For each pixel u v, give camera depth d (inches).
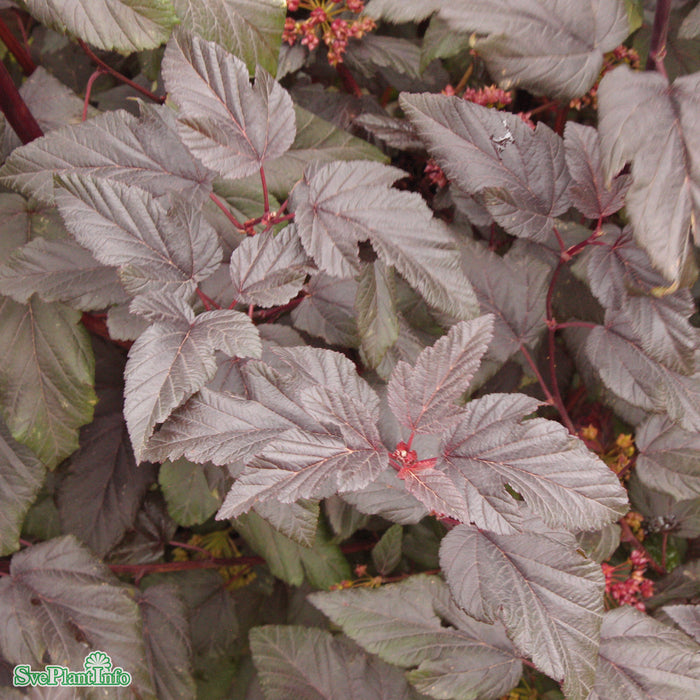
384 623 23.0
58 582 24.6
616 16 21.2
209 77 20.5
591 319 24.2
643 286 21.4
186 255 20.5
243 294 20.6
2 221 23.3
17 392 23.5
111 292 22.1
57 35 30.0
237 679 29.9
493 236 24.6
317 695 24.4
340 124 26.0
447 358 19.5
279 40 22.8
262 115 20.8
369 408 20.0
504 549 19.9
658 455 23.8
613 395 24.0
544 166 22.0
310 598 23.2
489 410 19.6
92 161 21.5
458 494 18.8
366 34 25.4
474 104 22.1
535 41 21.3
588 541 23.1
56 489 27.8
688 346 21.1
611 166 19.4
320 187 20.6
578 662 19.1
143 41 21.2
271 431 19.7
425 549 27.0
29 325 23.5
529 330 23.4
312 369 20.1
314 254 20.3
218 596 30.5
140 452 18.7
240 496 18.7
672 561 26.0
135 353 19.2
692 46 24.1
